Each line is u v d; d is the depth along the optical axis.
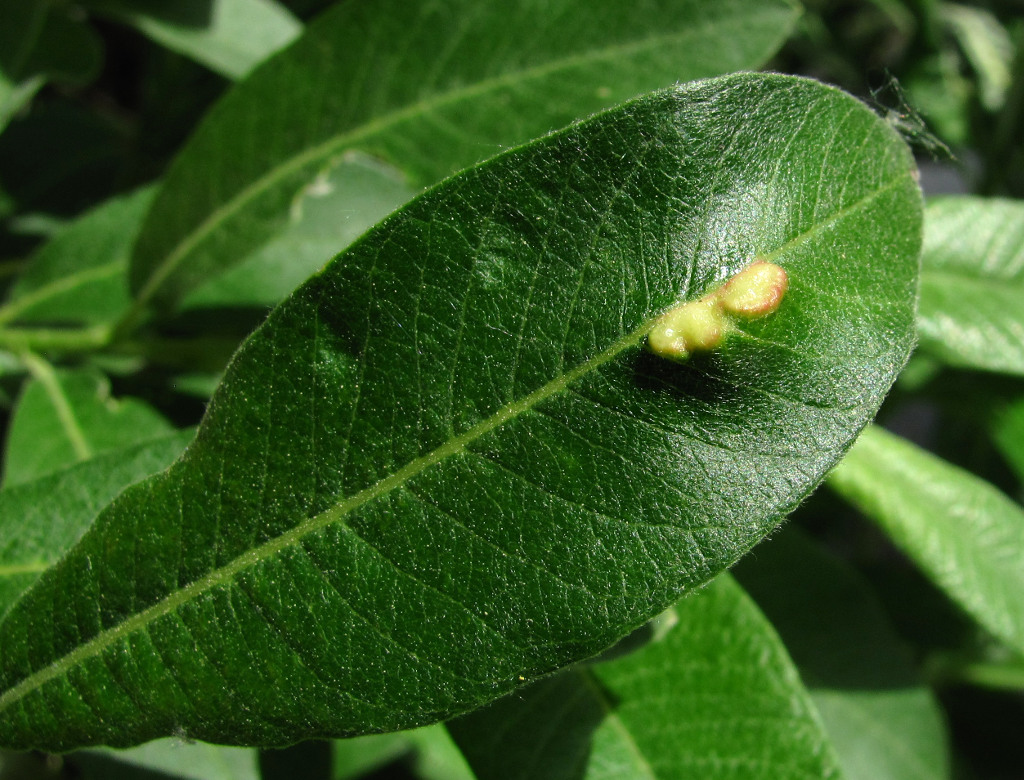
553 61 0.10
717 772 0.09
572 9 0.10
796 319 0.06
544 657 0.06
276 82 0.10
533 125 0.10
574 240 0.06
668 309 0.06
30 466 0.11
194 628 0.07
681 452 0.06
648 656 0.09
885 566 0.17
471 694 0.06
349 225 0.12
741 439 0.06
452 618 0.06
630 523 0.06
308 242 0.12
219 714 0.07
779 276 0.06
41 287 0.12
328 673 0.06
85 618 0.07
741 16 0.10
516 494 0.06
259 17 0.13
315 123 0.10
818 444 0.06
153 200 0.11
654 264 0.06
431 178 0.10
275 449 0.06
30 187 0.15
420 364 0.06
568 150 0.06
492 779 0.08
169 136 0.16
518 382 0.06
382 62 0.10
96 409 0.11
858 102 0.06
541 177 0.06
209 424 0.07
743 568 0.13
